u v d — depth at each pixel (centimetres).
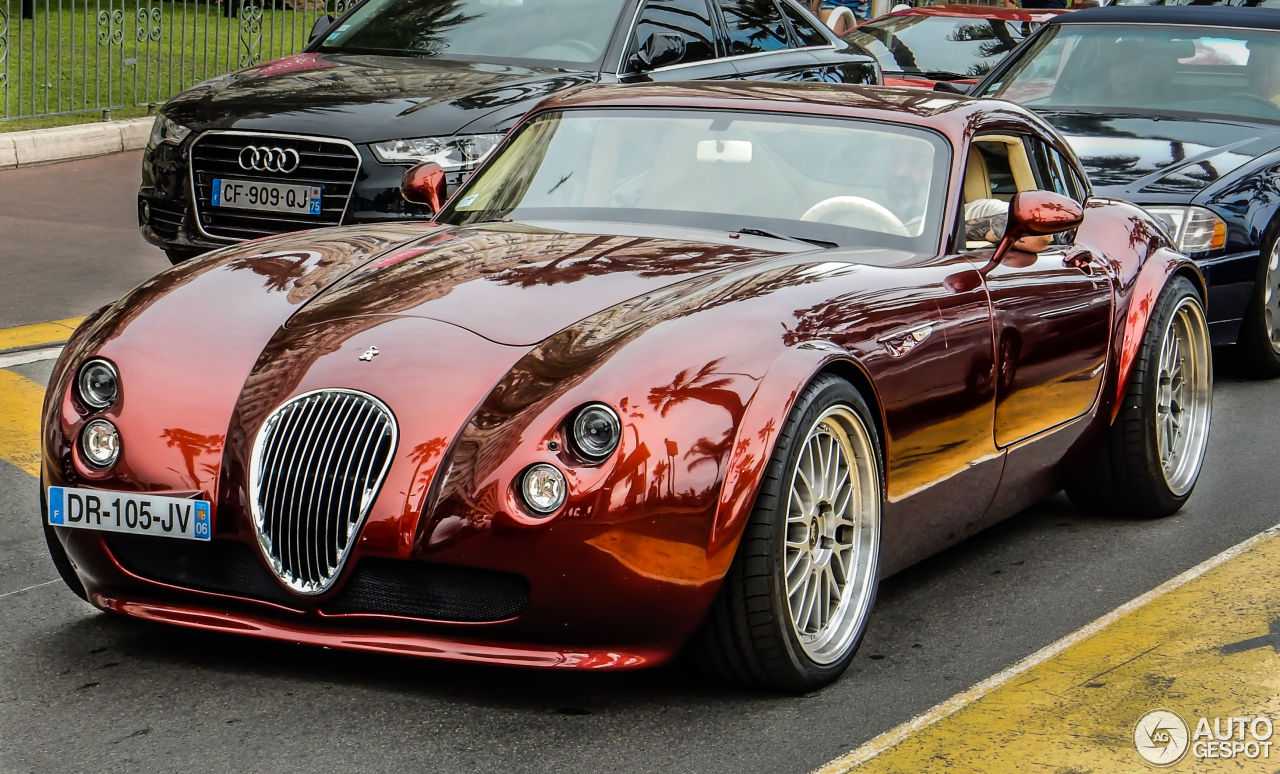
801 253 444
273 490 368
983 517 492
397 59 903
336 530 363
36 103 1448
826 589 401
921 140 493
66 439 388
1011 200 475
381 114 794
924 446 430
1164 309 561
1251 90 887
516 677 392
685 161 496
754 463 357
